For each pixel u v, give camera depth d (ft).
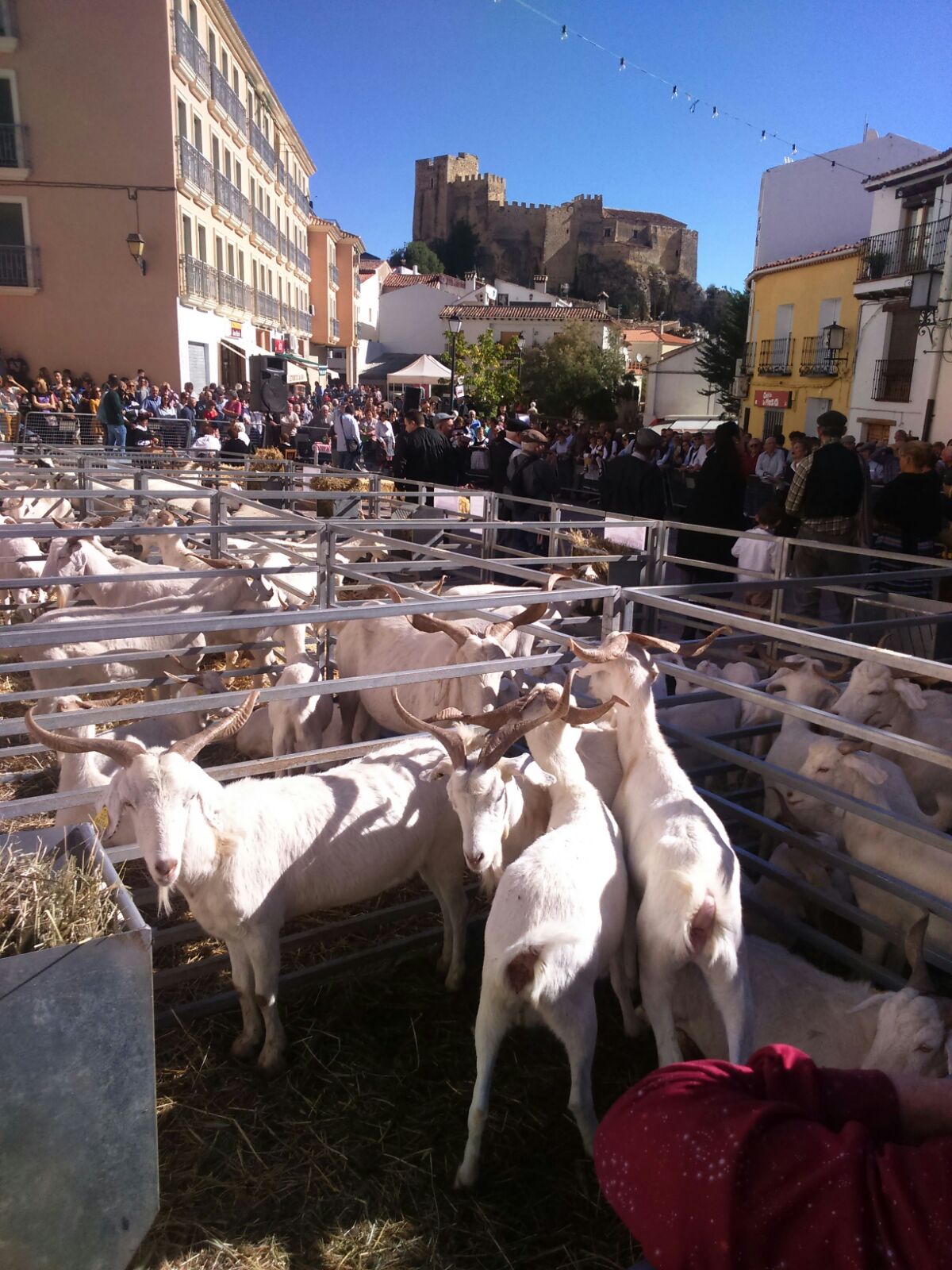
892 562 30.27
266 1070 10.95
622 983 11.32
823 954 13.30
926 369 70.69
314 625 22.09
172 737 17.08
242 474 34.12
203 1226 8.91
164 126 80.48
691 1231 4.05
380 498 34.96
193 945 13.19
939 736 16.33
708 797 13.58
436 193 343.46
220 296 97.91
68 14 77.51
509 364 102.63
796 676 17.48
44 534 19.15
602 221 328.29
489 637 16.31
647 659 13.29
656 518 30.07
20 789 18.01
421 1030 11.78
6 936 7.30
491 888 11.98
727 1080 4.70
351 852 11.84
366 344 214.48
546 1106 10.53
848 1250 3.73
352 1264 8.63
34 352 82.43
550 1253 8.75
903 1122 4.54
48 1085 6.77
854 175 95.50
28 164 78.95
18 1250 6.94
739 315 126.21
